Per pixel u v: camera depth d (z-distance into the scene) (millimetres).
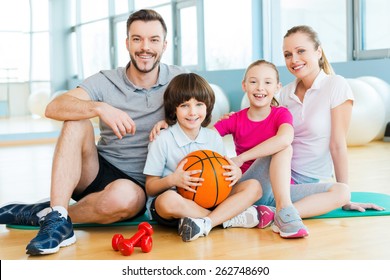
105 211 1850
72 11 9461
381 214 2062
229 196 1920
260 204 2043
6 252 1694
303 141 2123
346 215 2055
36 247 1606
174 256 1604
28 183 3236
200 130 1985
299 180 2150
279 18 6727
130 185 1865
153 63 1953
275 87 2025
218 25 7305
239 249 1660
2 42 8336
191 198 1826
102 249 1702
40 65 8867
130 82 1987
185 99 1876
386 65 5312
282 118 1996
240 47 6980
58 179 1779
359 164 3574
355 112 4570
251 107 2068
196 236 1767
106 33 9367
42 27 8953
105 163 2008
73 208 1922
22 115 8562
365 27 5625
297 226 1755
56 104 1858
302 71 2104
